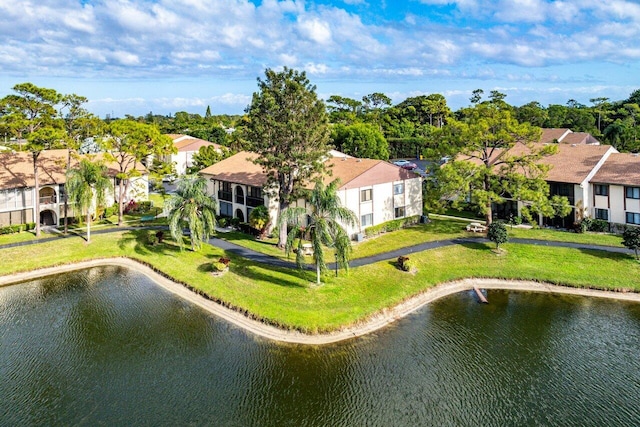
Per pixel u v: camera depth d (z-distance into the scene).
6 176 53.88
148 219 59.34
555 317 33.28
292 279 37.94
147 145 59.12
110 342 29.92
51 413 22.95
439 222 55.69
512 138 47.22
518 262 41.94
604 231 50.12
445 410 23.11
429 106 135.88
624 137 83.69
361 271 39.47
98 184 48.53
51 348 29.25
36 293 37.97
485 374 26.22
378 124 127.81
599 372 26.39
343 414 22.75
